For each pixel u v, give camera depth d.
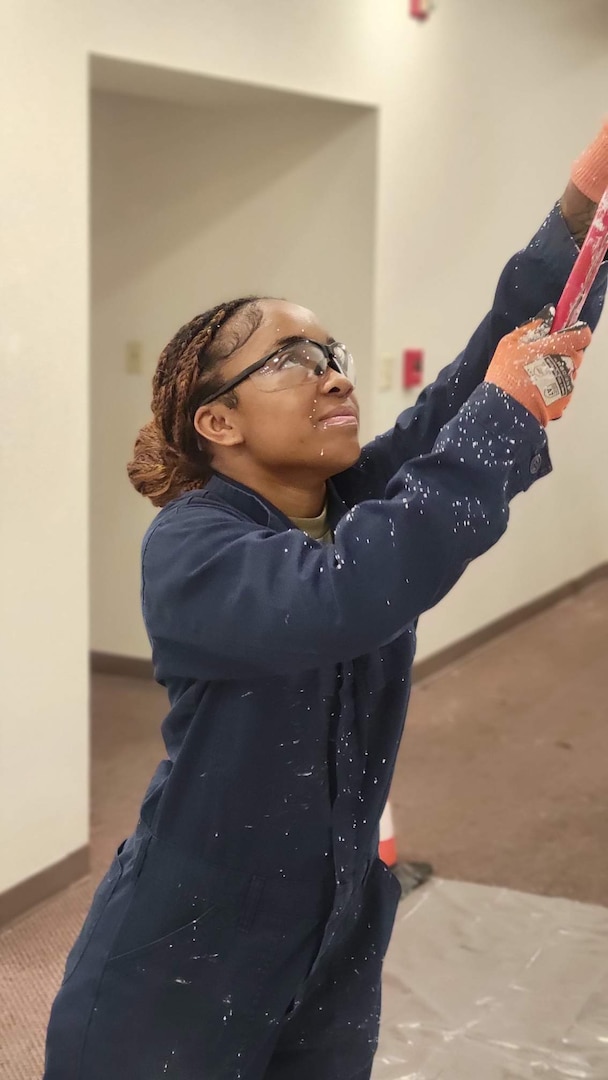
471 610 5.00
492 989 2.42
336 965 1.29
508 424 0.99
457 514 0.96
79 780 2.82
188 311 4.25
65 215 2.57
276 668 1.02
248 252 4.14
